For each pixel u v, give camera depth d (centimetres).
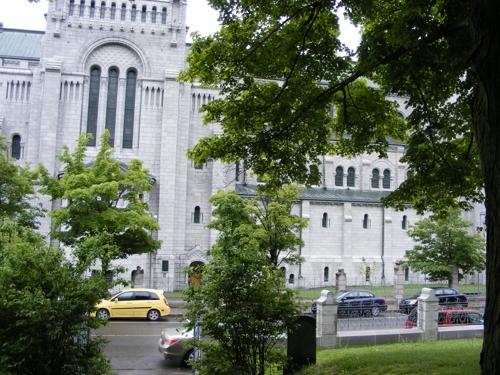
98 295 1173
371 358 1460
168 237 4731
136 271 4475
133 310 3012
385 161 5859
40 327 1088
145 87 4891
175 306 3653
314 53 1578
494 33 855
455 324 2416
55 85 4700
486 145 856
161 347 1902
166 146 4834
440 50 1362
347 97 1783
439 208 1978
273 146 1741
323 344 2028
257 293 1143
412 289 4841
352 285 5419
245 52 1602
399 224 5712
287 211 3775
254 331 1138
